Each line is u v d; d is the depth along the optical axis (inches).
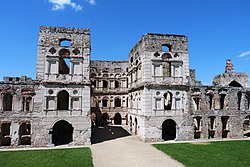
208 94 1812.3
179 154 1227.2
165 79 1711.4
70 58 1579.7
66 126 2057.1
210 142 1605.6
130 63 2284.7
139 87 1793.8
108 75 2878.9
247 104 1947.6
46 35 1566.2
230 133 1831.9
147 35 1720.0
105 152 1298.0
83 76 1577.3
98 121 2753.4
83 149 1375.5
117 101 2876.5
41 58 1537.9
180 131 1694.1
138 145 1497.3
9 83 1478.8
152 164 1048.2
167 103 2005.4
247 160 1104.2
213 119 1825.8
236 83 2245.3
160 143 1573.6
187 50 1784.0
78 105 1552.7
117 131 2167.8
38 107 1499.8
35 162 1080.2
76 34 1611.7
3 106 1486.2
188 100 1742.1
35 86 1509.6
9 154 1251.8
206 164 1034.1
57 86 1535.4
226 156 1179.9
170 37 1764.3
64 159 1135.0
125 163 1067.3
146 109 1644.9
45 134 1488.7
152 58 1708.9
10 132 1456.7
